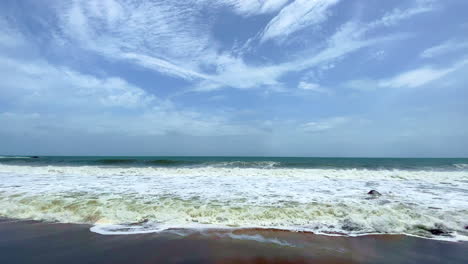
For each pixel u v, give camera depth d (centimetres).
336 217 545
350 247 414
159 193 759
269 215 550
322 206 606
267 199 684
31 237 445
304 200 673
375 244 426
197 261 361
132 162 2125
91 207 590
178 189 834
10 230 477
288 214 556
